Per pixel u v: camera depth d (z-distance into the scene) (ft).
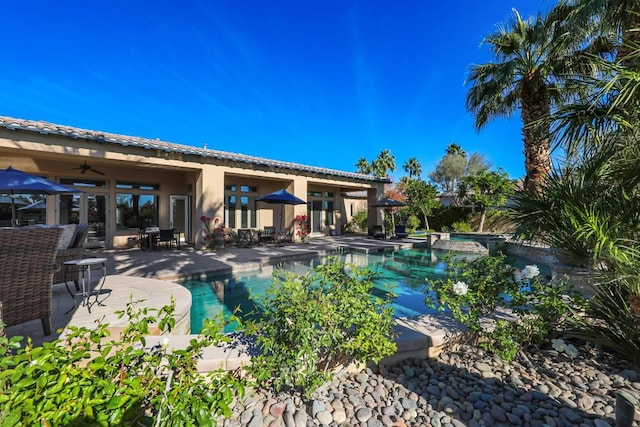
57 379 5.05
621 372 9.18
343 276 9.71
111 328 11.78
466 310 12.44
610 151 8.91
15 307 9.74
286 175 47.91
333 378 8.75
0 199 35.29
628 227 7.95
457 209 74.08
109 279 20.34
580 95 9.49
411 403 8.04
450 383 9.01
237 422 7.23
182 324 14.01
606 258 8.27
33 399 4.59
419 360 10.31
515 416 7.41
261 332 10.07
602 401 7.90
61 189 20.99
